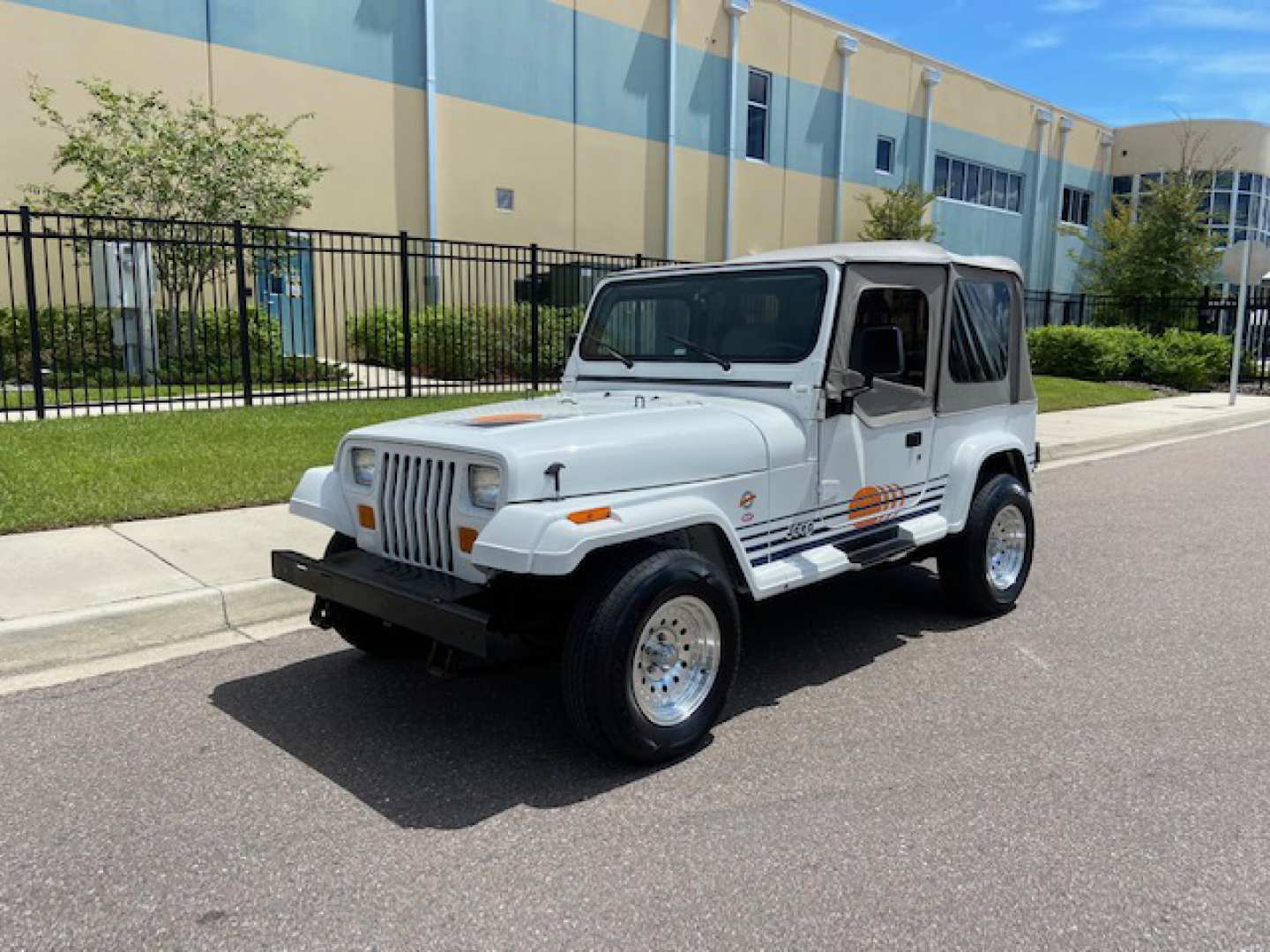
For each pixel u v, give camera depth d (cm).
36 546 588
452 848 307
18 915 271
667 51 2142
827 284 433
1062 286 3466
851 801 339
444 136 1806
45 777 351
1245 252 1738
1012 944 261
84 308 1320
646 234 2172
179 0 1483
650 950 258
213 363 1355
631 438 370
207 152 1372
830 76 2505
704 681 379
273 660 472
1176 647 506
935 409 502
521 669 460
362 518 414
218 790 344
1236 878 293
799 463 425
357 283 1734
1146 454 1234
